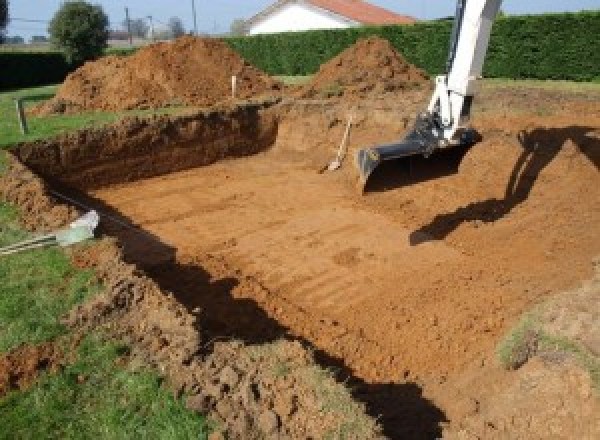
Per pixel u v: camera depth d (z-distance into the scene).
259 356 5.25
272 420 4.46
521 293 7.93
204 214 11.55
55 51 29.30
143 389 4.89
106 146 13.19
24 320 5.94
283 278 8.90
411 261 9.27
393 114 14.30
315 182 13.38
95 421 4.62
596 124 11.95
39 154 12.27
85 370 5.18
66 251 7.45
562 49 18.61
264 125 15.79
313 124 15.43
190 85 17.14
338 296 8.34
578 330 5.52
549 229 9.61
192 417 4.56
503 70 20.11
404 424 5.53
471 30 7.68
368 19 36.78
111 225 10.93
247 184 13.37
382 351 6.96
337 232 10.51
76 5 26.62
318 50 27.23
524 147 11.45
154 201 12.33
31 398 4.87
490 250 9.34
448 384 6.16
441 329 7.29
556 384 5.00
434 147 8.23
